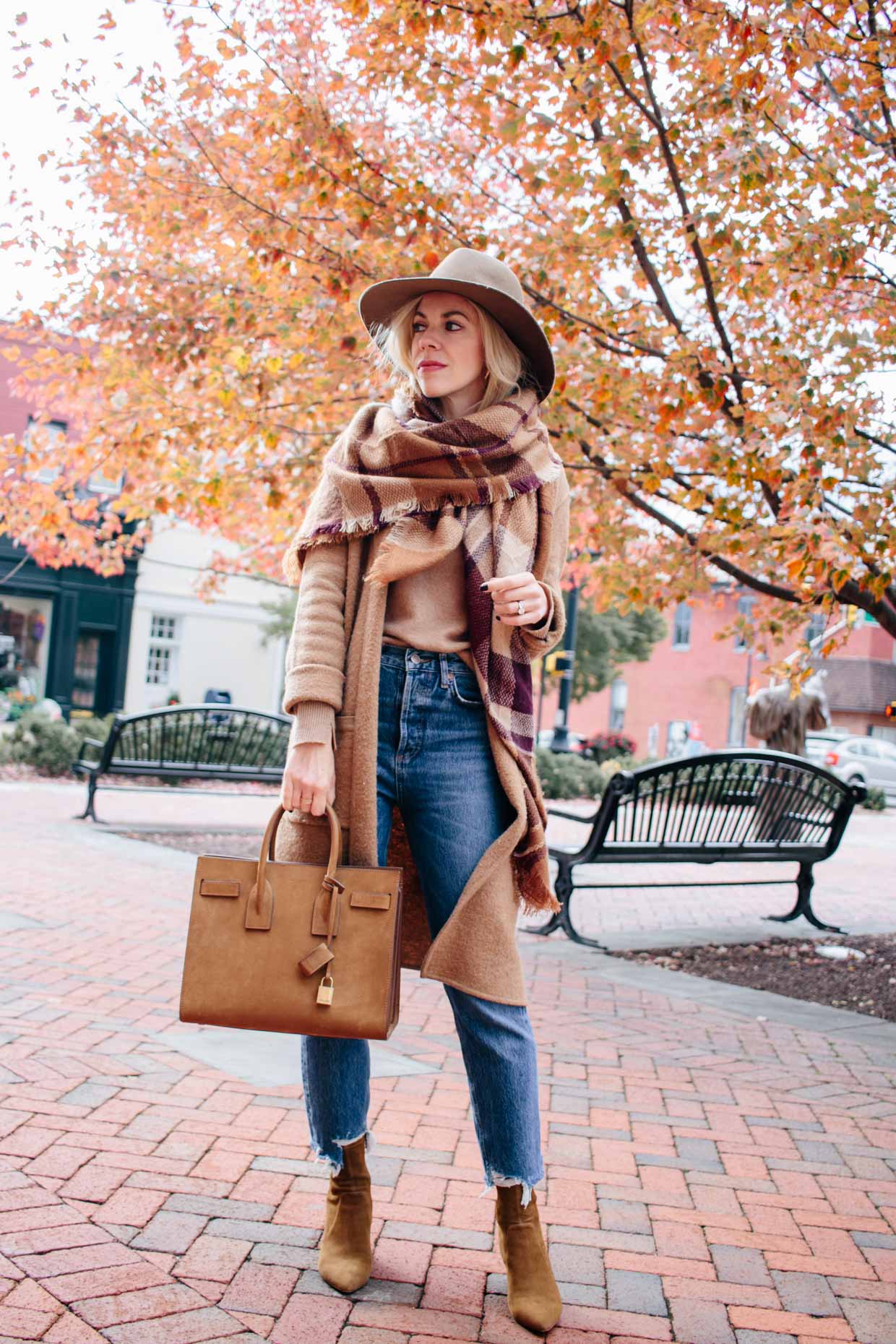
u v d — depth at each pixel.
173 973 4.52
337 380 5.36
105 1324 1.84
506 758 2.05
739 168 4.25
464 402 2.25
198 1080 3.21
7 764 13.78
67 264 5.86
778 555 4.77
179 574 27.06
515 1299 2.00
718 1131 3.19
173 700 25.83
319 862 2.05
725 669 36.00
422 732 2.04
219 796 13.21
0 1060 3.22
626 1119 3.24
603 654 27.88
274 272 5.54
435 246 5.00
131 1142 2.69
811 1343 2.01
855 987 5.27
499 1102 1.99
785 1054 4.08
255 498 7.16
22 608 25.23
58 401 6.69
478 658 2.04
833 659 34.34
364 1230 2.12
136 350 5.80
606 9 4.31
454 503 2.07
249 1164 2.62
